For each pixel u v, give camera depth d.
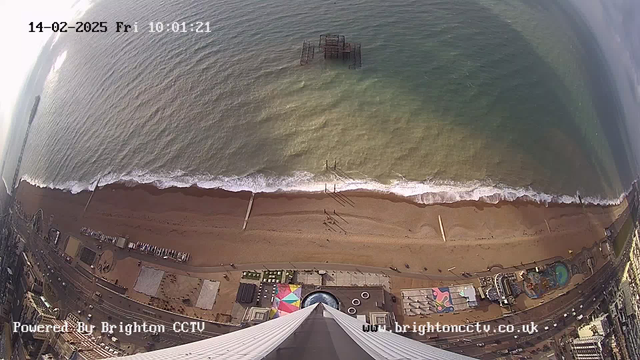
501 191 92.38
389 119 106.56
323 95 113.12
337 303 76.19
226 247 85.62
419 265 81.31
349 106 110.00
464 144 100.94
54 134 115.50
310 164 98.12
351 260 82.31
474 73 119.75
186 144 104.38
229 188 95.06
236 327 74.44
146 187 97.06
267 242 85.81
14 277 89.69
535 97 113.31
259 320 74.12
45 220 96.31
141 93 117.62
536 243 84.19
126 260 85.44
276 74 119.56
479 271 80.25
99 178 100.88
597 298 76.75
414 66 122.00
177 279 81.75
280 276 80.44
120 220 92.00
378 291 77.62
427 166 96.94
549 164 98.19
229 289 79.62
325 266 81.62
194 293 79.56
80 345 75.25
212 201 93.19
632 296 77.50
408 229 86.62
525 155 99.44
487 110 109.12
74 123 115.69
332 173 96.25
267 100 112.38
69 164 106.31
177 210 92.38
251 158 100.12
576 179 95.94
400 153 99.38
